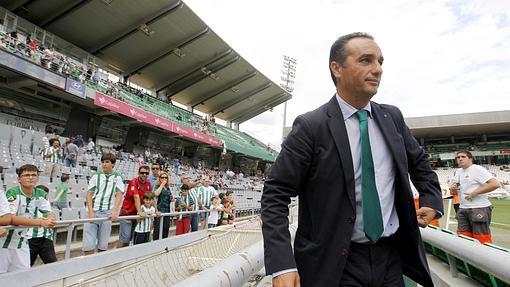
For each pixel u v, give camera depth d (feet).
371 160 4.22
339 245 3.92
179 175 62.08
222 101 113.19
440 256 11.71
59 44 65.67
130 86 82.79
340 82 4.43
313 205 4.11
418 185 4.78
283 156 4.15
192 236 18.62
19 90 53.16
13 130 39.34
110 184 16.40
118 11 64.23
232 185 79.30
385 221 4.19
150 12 67.00
